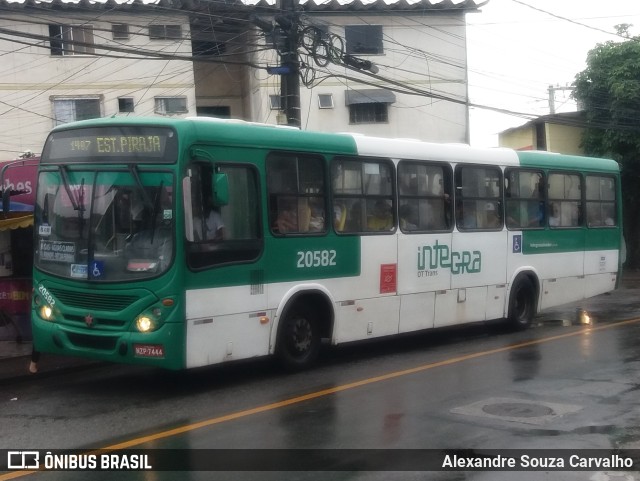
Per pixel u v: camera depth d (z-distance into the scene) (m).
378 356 12.81
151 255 9.66
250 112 28.02
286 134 11.03
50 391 10.52
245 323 10.41
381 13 27.27
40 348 10.49
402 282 12.78
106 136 10.05
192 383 10.78
